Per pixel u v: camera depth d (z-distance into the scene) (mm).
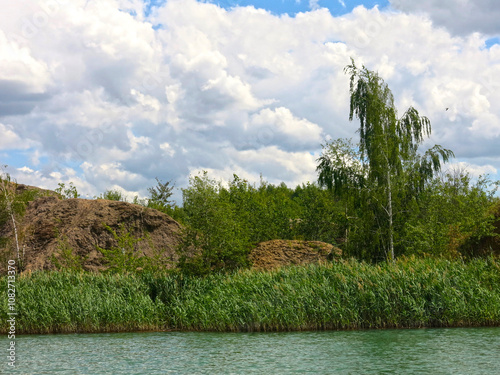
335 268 25797
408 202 31688
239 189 44438
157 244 38156
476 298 22234
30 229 38531
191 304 24234
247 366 16172
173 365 16547
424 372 14828
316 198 45094
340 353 17672
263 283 25266
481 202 32781
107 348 19625
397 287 23062
